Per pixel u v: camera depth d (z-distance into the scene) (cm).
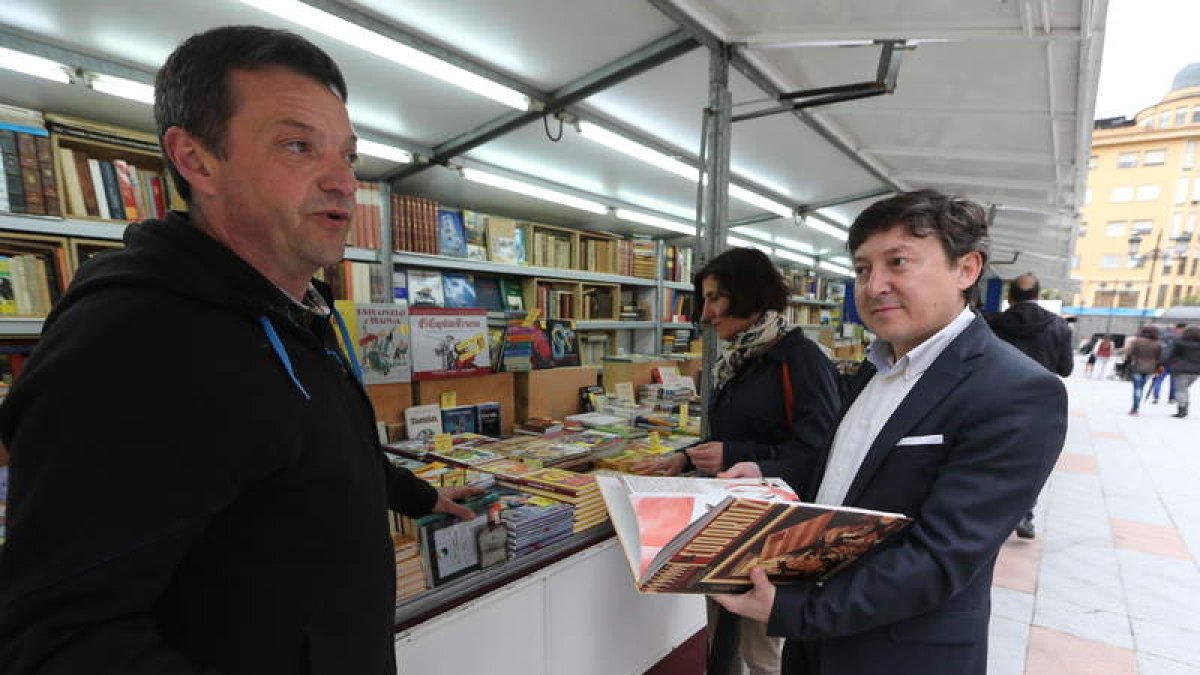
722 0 143
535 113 193
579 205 310
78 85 148
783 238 500
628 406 267
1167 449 552
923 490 79
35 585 41
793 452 140
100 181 180
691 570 69
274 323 61
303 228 61
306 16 129
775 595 74
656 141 234
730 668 149
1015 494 70
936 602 71
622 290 425
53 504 42
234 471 50
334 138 62
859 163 279
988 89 189
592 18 146
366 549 64
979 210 82
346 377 74
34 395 44
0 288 162
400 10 138
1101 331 2731
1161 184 2961
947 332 84
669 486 98
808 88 200
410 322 190
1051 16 138
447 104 189
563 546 143
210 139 57
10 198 159
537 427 215
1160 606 246
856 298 90
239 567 54
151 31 134
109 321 47
